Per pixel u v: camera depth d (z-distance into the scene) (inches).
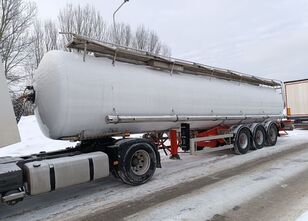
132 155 268.1
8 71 1044.5
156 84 315.6
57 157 238.8
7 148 505.0
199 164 361.1
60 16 1279.5
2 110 194.1
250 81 506.9
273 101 536.7
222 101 408.5
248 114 461.1
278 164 342.3
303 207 201.0
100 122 269.1
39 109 266.8
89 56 276.7
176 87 338.6
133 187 266.4
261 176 289.0
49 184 213.5
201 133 410.3
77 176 230.4
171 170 331.3
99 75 269.6
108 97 271.4
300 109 800.9
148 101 302.7
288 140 578.9
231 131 426.0
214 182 274.2
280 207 203.5
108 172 252.4
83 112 255.9
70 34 264.5
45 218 200.8
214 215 194.1
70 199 239.5
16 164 213.9
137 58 309.3
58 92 247.4
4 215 208.7
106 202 228.2
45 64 261.0
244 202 216.4
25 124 687.1
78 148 282.2
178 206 212.7
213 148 391.2
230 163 360.5
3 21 1026.7
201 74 400.2
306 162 349.1
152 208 210.7
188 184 270.5
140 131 315.9
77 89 253.0
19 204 231.5
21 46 1093.1
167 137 353.7
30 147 512.7
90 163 240.2
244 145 433.1
